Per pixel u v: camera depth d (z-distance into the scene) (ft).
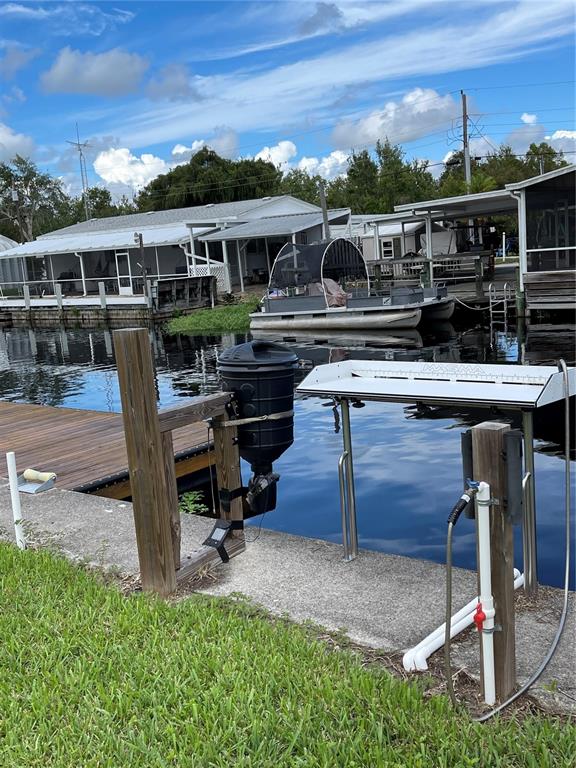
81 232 134.31
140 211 233.96
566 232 63.21
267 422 13.83
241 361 13.62
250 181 210.38
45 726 9.27
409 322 68.44
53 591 13.28
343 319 72.28
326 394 12.84
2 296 125.59
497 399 10.74
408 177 178.91
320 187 85.61
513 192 65.16
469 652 10.48
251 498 14.24
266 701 9.43
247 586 13.07
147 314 101.04
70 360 71.36
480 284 75.77
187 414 13.20
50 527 17.16
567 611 11.39
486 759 8.06
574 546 17.61
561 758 8.01
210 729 9.01
